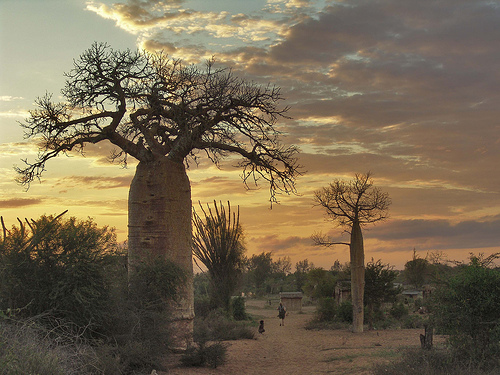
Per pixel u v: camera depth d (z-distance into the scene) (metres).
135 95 17.61
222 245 39.09
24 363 7.77
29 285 12.09
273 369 14.94
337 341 23.53
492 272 10.95
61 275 12.30
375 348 18.84
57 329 11.62
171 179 17.52
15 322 10.16
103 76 17.45
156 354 13.28
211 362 14.77
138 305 14.41
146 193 17.27
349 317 35.28
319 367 14.86
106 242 13.75
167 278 15.60
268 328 33.50
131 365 12.18
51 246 12.60
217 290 38.69
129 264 16.92
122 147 17.61
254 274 110.12
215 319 30.41
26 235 12.83
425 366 10.25
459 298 11.02
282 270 132.50
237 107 18.50
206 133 17.86
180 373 13.20
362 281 29.47
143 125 18.00
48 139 17.53
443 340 19.81
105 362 10.63
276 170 19.33
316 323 35.22
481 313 10.81
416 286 74.12
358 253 29.70
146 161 17.56
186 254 17.45
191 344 16.42
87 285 12.51
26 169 17.53
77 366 9.83
